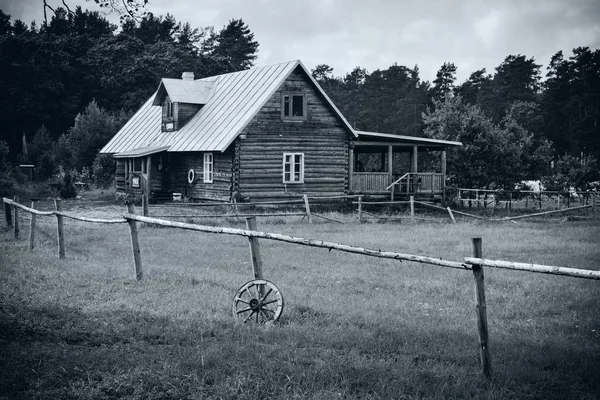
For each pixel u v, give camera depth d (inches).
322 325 396.8
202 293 475.2
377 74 4697.3
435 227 1077.8
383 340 362.6
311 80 1438.2
